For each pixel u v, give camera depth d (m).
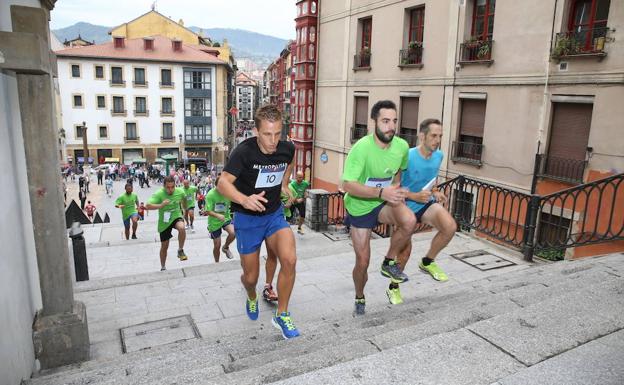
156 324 4.79
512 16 12.05
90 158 47.25
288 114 40.75
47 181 3.63
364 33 18.14
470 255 6.66
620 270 4.61
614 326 2.72
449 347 2.46
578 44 10.56
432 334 2.91
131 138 48.34
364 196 3.62
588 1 10.50
